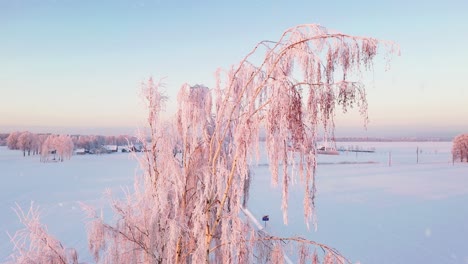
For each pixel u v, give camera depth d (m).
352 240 21.33
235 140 3.98
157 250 4.79
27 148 119.88
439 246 20.45
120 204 5.20
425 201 35.50
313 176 3.51
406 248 20.02
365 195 39.03
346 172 66.88
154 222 4.74
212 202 4.38
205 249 4.23
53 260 4.42
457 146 104.12
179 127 5.19
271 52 3.69
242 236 4.30
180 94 4.94
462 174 63.62
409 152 178.75
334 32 3.27
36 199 31.41
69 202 28.86
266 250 4.64
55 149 95.12
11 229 20.25
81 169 66.06
